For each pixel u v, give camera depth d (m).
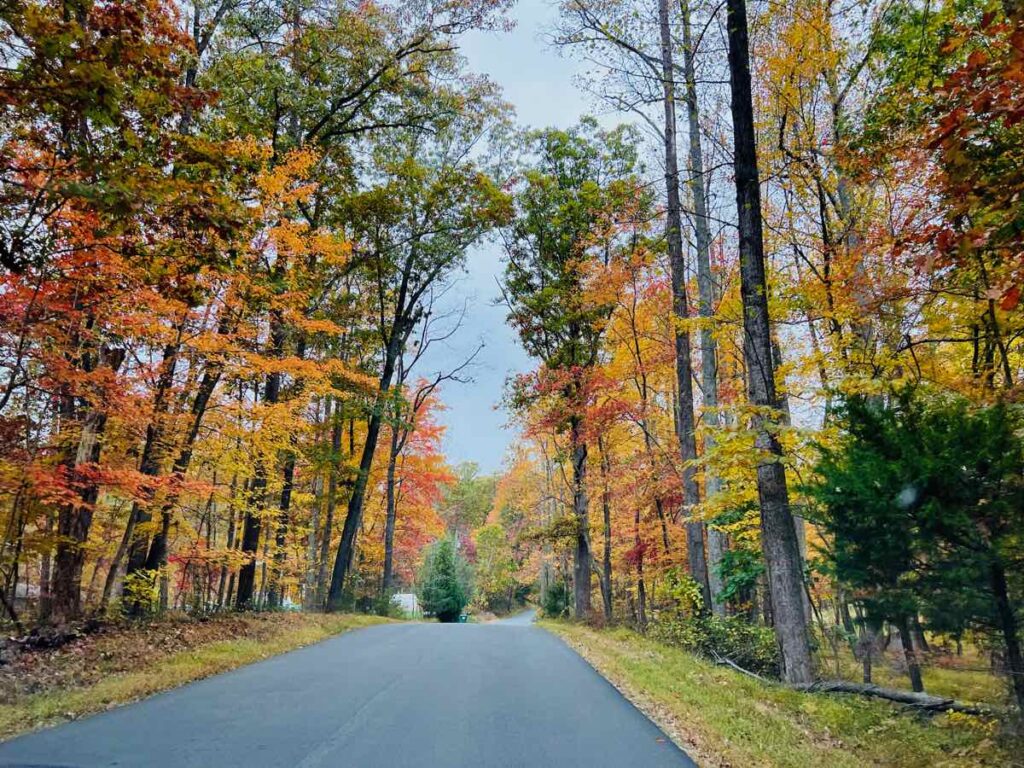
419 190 23.47
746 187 10.26
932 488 6.69
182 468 13.11
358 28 19.28
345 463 23.33
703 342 16.30
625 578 29.48
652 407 24.75
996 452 6.40
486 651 12.82
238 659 10.56
